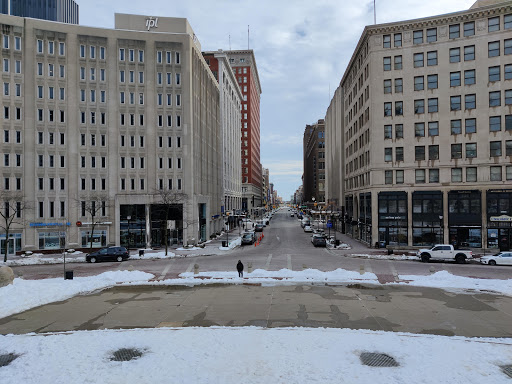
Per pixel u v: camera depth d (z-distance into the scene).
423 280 25.89
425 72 45.69
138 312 18.62
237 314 17.97
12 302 19.78
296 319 17.05
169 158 50.91
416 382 10.34
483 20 43.62
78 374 10.95
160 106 50.75
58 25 47.59
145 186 49.84
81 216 47.62
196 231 51.72
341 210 73.44
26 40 46.22
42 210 46.22
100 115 49.00
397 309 18.73
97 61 49.06
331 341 13.57
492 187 42.91
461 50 44.44
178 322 16.78
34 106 46.31
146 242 48.84
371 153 47.31
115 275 27.92
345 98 70.00
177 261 38.06
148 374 10.92
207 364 11.59
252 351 12.62
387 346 13.05
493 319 17.02
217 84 77.81
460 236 43.88
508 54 42.66
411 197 45.50
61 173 47.16
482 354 12.34
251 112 141.38
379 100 47.22
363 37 50.06
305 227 74.50
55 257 41.50
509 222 42.38
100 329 15.88
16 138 45.53
